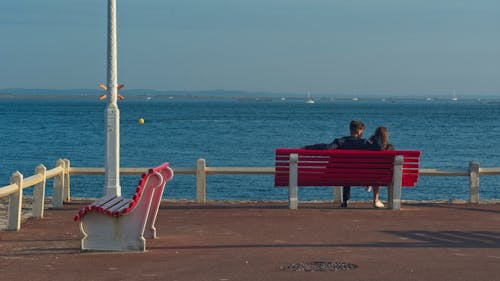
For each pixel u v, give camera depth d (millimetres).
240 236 11219
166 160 42500
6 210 14898
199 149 51500
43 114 136875
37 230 11984
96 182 30344
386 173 14164
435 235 11289
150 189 9945
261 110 195125
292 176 14219
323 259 9359
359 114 159500
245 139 64062
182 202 15625
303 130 82125
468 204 15289
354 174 14125
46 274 8664
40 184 13422
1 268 9000
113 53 13719
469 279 8156
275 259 9383
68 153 46312
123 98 14148
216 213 13750
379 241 10727
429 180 31219
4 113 142000
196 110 189500
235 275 8461
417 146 55594
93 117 120750
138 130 79625
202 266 8992
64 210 14445
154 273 8656
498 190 28422
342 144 14477
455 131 80812
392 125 98500
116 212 9844
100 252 9930
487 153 48438
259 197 25859
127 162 41062
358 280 8141
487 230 11805
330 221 12719
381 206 14586
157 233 11531
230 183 30141
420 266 8859
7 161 40344
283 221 12742
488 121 115688
